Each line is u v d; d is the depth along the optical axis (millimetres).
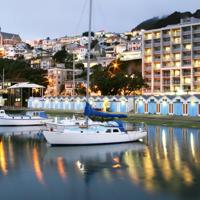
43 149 47625
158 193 28234
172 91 162875
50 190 29406
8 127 76875
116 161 39969
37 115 82312
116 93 162750
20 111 133000
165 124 79062
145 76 175375
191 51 159750
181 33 163250
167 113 105562
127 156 42750
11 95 194875
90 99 129500
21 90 181750
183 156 42594
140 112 113438
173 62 166625
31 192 28891
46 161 40062
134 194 28062
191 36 159875
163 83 169500
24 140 57031
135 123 81438
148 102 111250
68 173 34688
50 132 48344
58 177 33281
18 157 42438
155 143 52469
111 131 50594
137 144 51250
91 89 173500
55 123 58875
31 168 36844
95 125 53656
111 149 47188
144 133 53188
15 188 29922
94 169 36219
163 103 106812
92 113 52062
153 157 42125
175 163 38688
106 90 160500
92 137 49188
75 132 48500
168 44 167875
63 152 45000
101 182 31500
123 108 118625
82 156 42750
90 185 30641
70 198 27469
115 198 27312
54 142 48500
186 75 161500
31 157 42438
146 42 176500
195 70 159625
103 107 121625
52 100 151750
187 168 36219
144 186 30094
